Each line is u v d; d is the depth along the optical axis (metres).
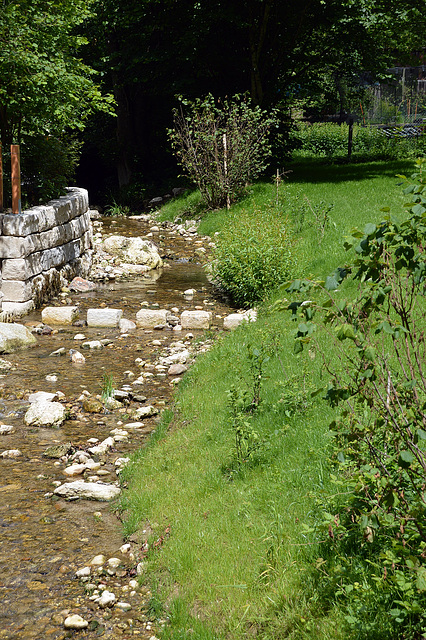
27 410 7.83
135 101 29.38
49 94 13.48
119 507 5.66
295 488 4.96
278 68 25.86
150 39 27.25
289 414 6.19
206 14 23.44
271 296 12.05
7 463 6.57
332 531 3.78
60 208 14.07
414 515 3.28
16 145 11.77
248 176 21.91
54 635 4.06
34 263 12.53
